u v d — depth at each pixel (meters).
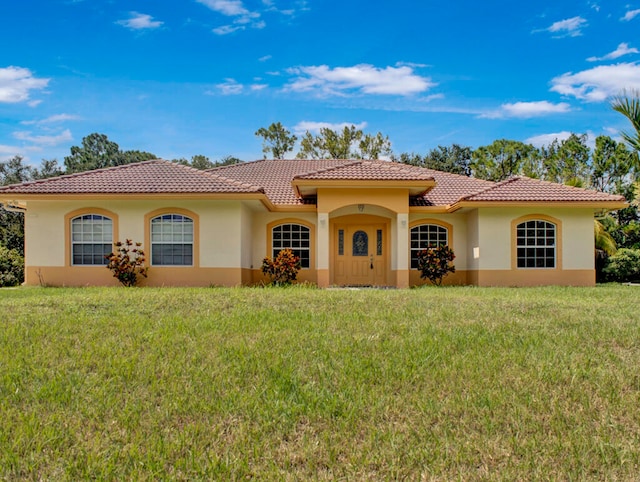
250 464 4.00
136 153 56.00
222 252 17.89
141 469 3.88
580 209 19.05
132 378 5.93
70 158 57.16
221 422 4.74
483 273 18.83
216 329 8.27
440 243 20.52
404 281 18.34
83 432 4.54
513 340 7.55
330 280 20.83
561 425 4.68
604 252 22.86
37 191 17.09
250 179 22.94
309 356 6.72
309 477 3.82
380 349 7.06
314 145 45.56
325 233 18.34
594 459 4.05
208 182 17.91
